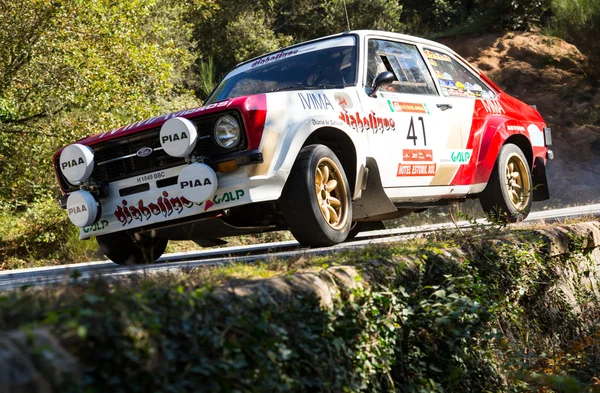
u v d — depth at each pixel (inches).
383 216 227.0
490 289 159.9
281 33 1069.1
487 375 146.8
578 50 956.0
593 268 216.7
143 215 176.6
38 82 482.0
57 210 464.8
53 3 464.8
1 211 493.4
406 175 210.2
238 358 81.6
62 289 88.7
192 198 163.8
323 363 98.3
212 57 965.2
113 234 200.4
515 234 184.2
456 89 249.3
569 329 194.2
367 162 193.6
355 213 204.7
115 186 180.9
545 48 954.1
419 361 129.2
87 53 471.5
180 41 848.9
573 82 895.7
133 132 175.6
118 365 67.6
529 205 262.7
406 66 228.7
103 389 65.6
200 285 96.4
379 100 205.9
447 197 237.6
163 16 824.3
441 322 128.3
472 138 244.2
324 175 178.1
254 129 163.3
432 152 222.1
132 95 496.4
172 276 106.0
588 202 607.2
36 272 215.2
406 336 127.8
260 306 91.9
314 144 179.5
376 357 116.2
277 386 85.3
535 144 281.7
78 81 470.6
